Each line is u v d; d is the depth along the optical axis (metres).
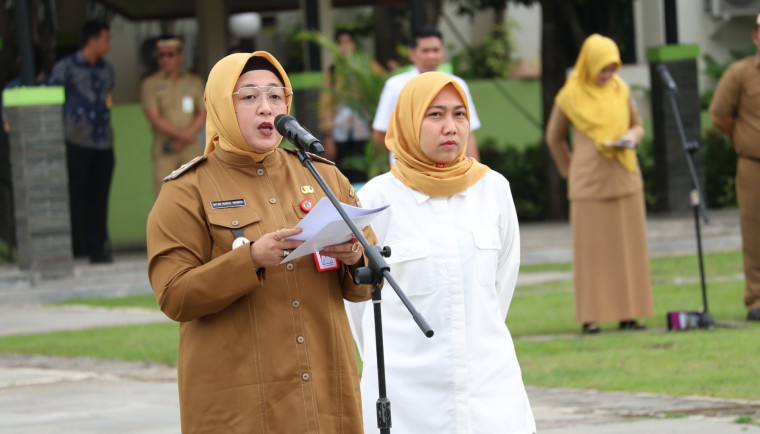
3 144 36.84
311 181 9.91
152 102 36.31
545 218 47.94
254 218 9.45
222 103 9.48
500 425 11.42
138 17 45.47
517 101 49.59
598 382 18.42
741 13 49.50
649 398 17.16
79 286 32.84
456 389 11.42
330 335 9.55
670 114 42.03
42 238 33.25
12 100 33.09
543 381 18.72
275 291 9.38
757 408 16.14
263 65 9.66
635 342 21.80
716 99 23.95
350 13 52.41
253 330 9.33
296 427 9.27
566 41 49.41
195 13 45.47
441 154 11.88
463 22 52.69
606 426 15.54
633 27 49.81
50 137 33.22
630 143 23.06
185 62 47.59
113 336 25.30
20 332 26.86
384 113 22.25
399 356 11.64
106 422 17.20
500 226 12.05
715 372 18.56
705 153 48.38
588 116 23.20
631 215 23.42
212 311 9.22
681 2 50.28
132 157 42.38
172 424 16.92
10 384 20.53
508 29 51.66
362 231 9.98
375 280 9.34
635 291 23.38
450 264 11.62
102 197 34.91
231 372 9.33
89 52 34.16
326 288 9.62
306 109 37.00
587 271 23.28
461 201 11.93
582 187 23.33
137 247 41.62
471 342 11.55
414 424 11.49
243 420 9.27
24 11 33.12
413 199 11.86
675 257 35.09
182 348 9.61
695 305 25.67
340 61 33.28
